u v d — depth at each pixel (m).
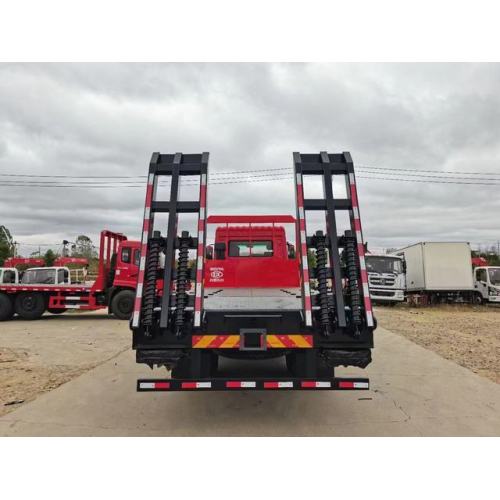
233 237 5.74
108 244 15.38
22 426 4.22
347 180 4.31
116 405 4.90
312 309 4.04
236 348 3.99
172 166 4.31
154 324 4.00
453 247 22.97
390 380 6.15
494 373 6.66
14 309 15.20
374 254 22.03
